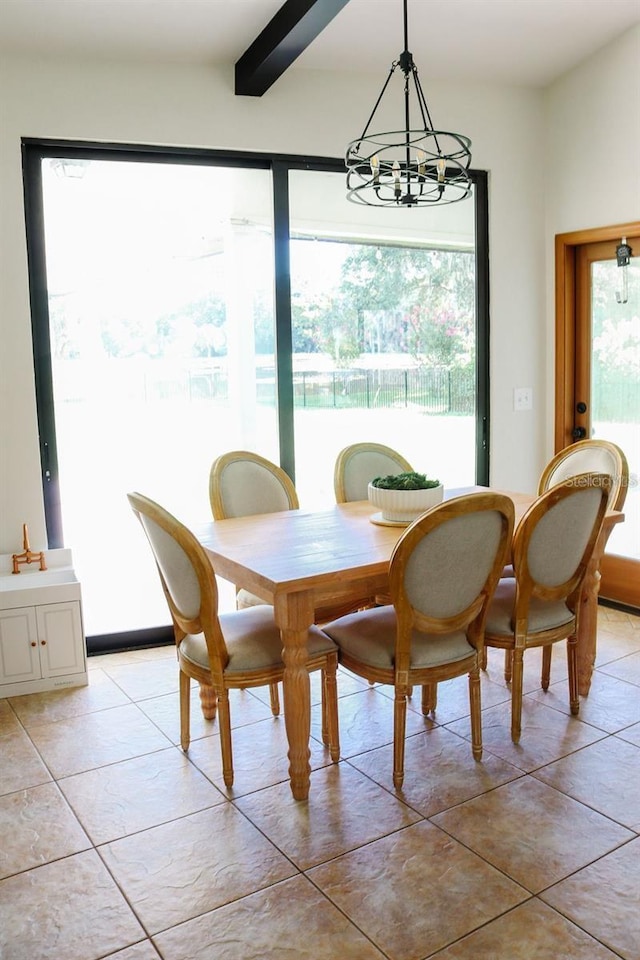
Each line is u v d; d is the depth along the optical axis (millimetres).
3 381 3520
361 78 4027
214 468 3469
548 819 2393
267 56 3355
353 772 2701
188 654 2660
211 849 2293
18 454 3574
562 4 3631
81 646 3451
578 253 4527
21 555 3584
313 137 3951
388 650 2574
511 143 4457
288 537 2934
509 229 4516
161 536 2480
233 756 2828
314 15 3004
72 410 3732
